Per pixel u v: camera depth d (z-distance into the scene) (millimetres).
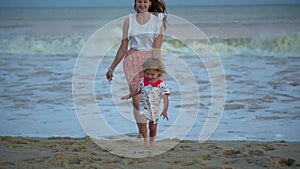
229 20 20797
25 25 21656
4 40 15953
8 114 6191
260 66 10414
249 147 4285
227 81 8391
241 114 6027
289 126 5469
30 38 16547
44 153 3994
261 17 21484
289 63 10906
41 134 5176
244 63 11008
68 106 6613
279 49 14383
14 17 25922
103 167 3480
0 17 26062
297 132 5195
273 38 14656
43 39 16219
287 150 4129
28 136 5059
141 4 4320
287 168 3502
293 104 6613
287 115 6004
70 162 3662
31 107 6594
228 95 7156
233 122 5629
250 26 18500
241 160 3652
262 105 6566
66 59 12570
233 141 4645
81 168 3471
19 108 6543
